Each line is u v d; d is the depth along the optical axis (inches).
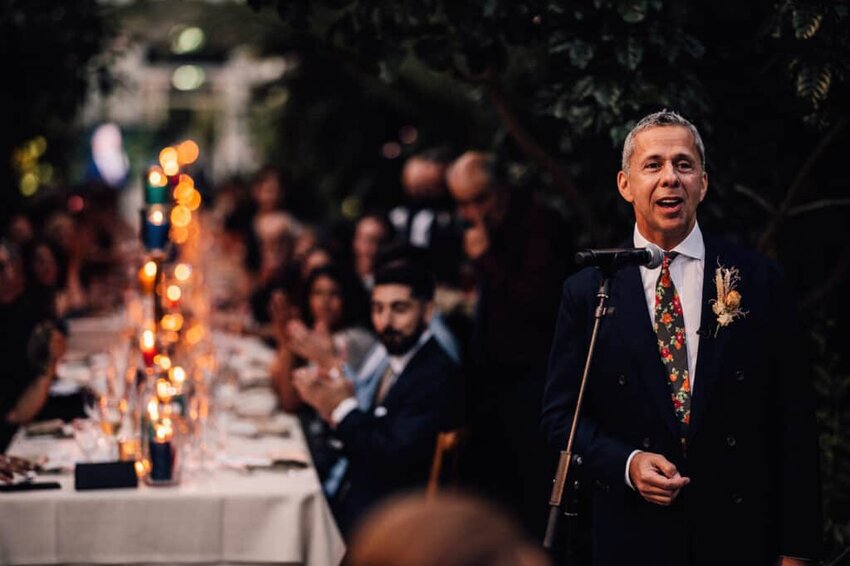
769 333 144.6
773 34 183.6
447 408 212.4
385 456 211.3
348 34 211.3
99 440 207.3
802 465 143.3
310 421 271.4
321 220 556.7
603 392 149.3
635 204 148.7
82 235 421.4
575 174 246.4
